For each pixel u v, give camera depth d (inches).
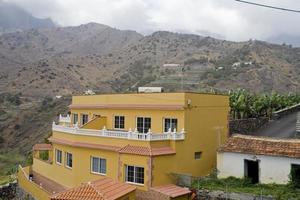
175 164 1285.7
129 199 1170.0
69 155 1503.4
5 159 3750.0
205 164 1411.2
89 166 1385.3
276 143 1224.8
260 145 1238.3
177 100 1346.0
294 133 1609.3
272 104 2047.2
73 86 6210.6
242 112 1911.9
